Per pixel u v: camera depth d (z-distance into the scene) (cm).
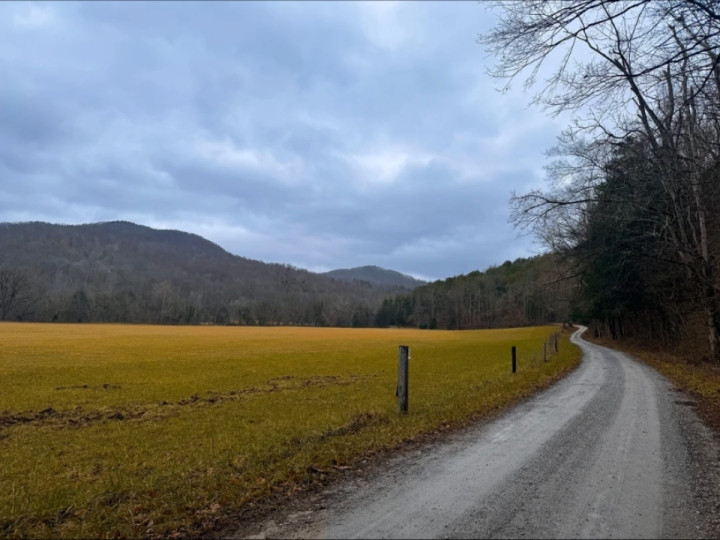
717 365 1880
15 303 10275
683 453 648
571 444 700
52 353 3328
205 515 447
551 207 1669
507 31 493
